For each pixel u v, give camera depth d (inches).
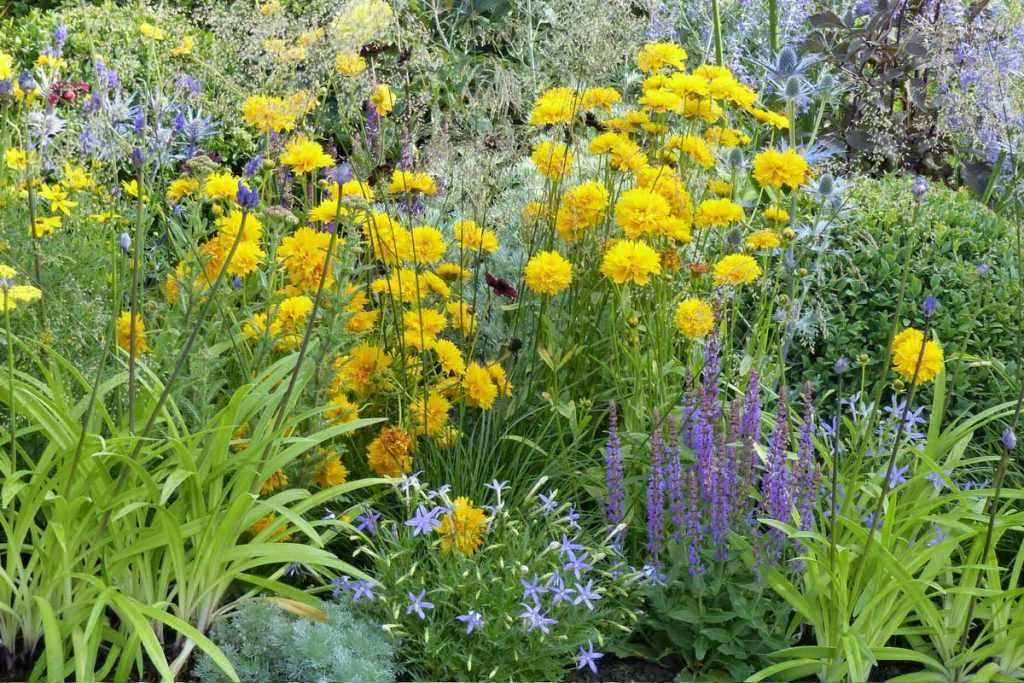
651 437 135.6
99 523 110.9
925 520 123.3
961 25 220.7
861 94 251.6
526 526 128.9
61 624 109.6
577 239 157.5
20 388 110.7
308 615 116.0
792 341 171.3
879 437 141.3
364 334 147.2
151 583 115.0
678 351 158.9
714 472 122.0
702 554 120.3
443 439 141.9
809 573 121.4
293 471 129.1
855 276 172.6
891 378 165.5
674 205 150.7
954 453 133.3
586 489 138.9
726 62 258.4
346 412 132.6
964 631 118.4
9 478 105.3
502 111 164.2
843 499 131.1
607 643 122.8
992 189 224.2
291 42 146.7
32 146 157.6
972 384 162.7
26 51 220.8
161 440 110.7
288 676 110.6
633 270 137.9
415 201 171.2
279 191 164.1
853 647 112.0
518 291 167.3
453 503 123.2
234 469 118.4
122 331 130.4
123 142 143.8
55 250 134.3
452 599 119.3
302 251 133.8
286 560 113.7
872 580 119.6
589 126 179.9
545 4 232.4
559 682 117.0
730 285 147.3
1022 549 122.0
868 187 194.5
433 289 145.9
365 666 108.8
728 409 137.4
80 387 125.6
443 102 224.8
